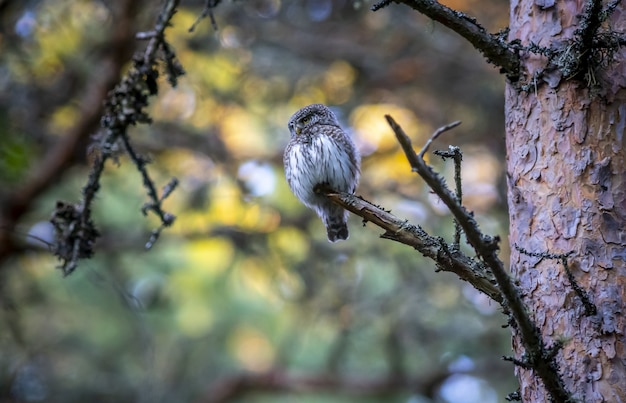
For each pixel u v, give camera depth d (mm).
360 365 11945
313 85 11508
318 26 11508
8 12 9531
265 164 11266
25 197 9836
